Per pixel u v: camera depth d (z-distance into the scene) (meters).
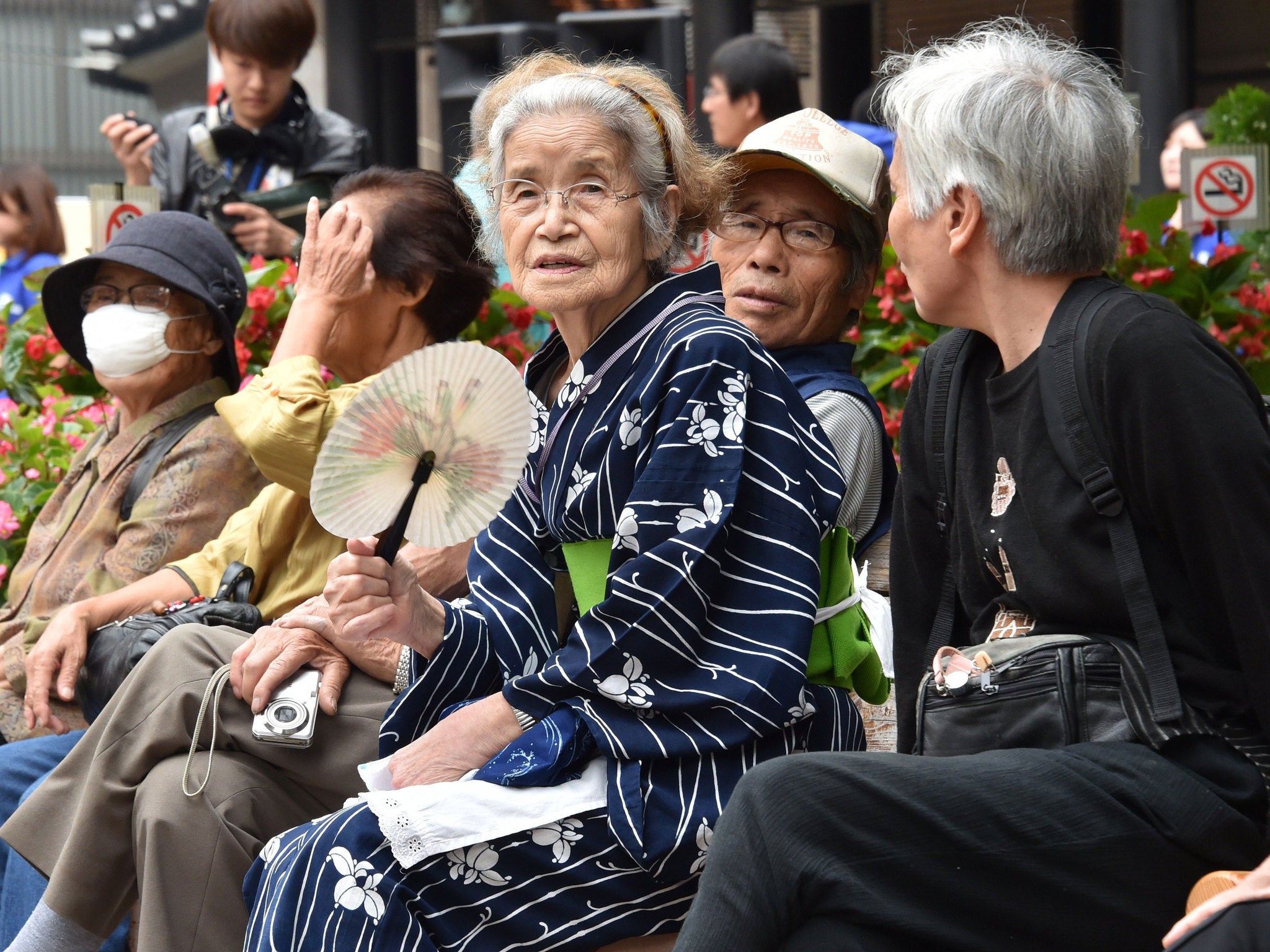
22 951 3.96
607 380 3.61
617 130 3.62
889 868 2.85
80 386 6.85
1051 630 3.14
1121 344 2.98
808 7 13.91
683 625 3.31
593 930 3.33
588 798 3.32
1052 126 3.10
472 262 5.00
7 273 9.61
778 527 3.41
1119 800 2.89
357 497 3.35
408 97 13.92
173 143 7.66
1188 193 7.14
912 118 3.25
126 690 4.03
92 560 5.14
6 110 27.59
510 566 3.83
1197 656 2.98
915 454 3.57
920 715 3.27
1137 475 2.96
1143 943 2.91
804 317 4.50
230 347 5.30
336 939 3.24
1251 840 2.89
